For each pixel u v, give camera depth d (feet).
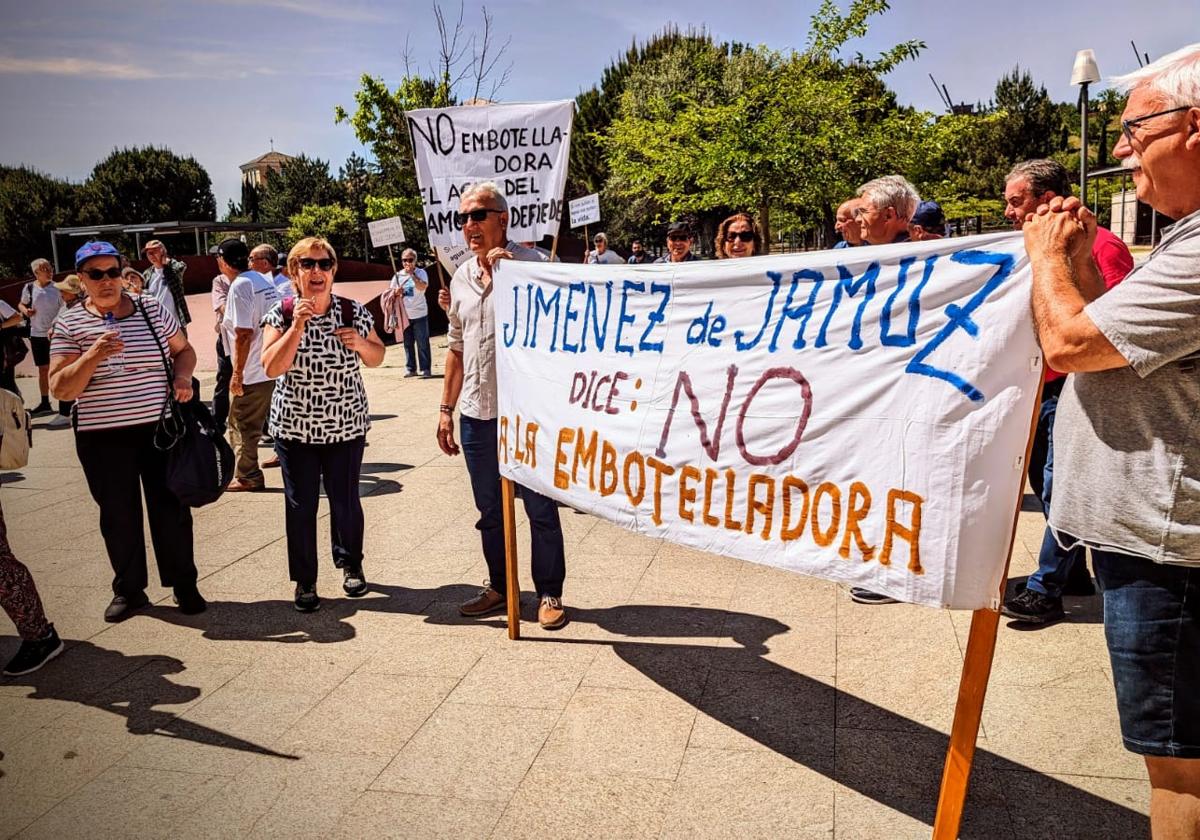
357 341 14.85
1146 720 6.81
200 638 14.19
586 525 19.03
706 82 89.40
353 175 145.59
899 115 53.57
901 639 12.92
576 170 116.88
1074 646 12.41
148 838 9.26
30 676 13.07
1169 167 6.59
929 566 7.94
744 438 9.46
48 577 17.21
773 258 9.18
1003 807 9.12
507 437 13.12
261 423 23.21
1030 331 7.39
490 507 14.25
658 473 10.43
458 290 14.30
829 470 8.70
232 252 24.61
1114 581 6.90
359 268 67.77
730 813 9.22
